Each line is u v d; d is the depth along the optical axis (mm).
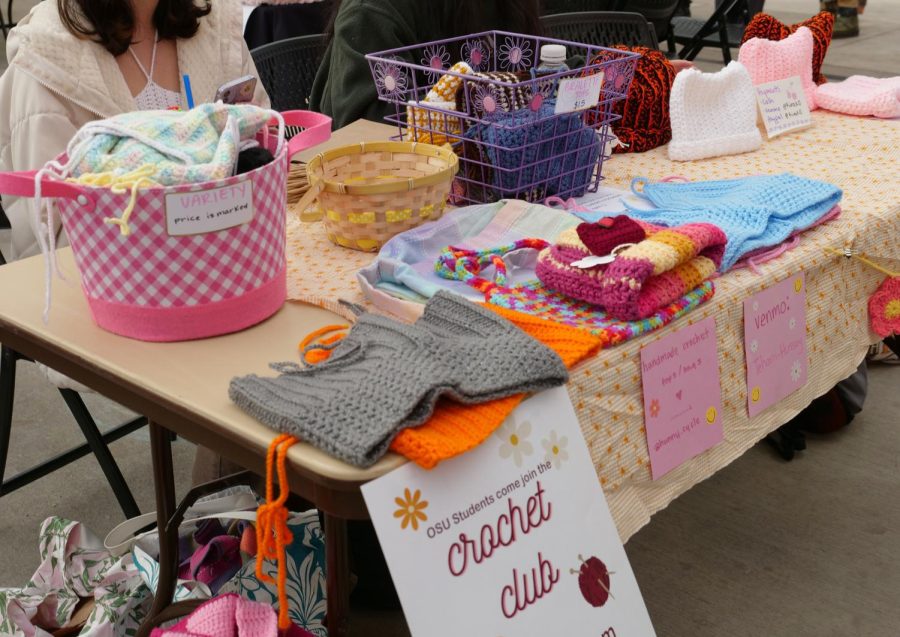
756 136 1979
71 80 1825
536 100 1510
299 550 1441
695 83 1907
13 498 2275
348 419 904
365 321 1079
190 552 1571
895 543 2045
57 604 1589
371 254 1453
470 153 1604
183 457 2438
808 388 1548
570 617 1048
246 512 1297
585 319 1192
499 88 1518
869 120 2182
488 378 976
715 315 1288
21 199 1810
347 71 2244
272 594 1416
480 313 1086
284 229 1210
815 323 1518
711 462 1366
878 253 1619
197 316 1137
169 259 1087
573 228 1284
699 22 4680
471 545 965
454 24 2293
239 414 990
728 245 1354
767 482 2262
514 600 998
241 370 1089
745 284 1342
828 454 2357
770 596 1905
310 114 1346
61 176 1081
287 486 926
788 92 2100
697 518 2145
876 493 2211
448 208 1673
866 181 1776
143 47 2021
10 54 1841
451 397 944
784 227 1455
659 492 1289
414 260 1353
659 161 1936
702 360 1279
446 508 942
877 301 1660
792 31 2283
